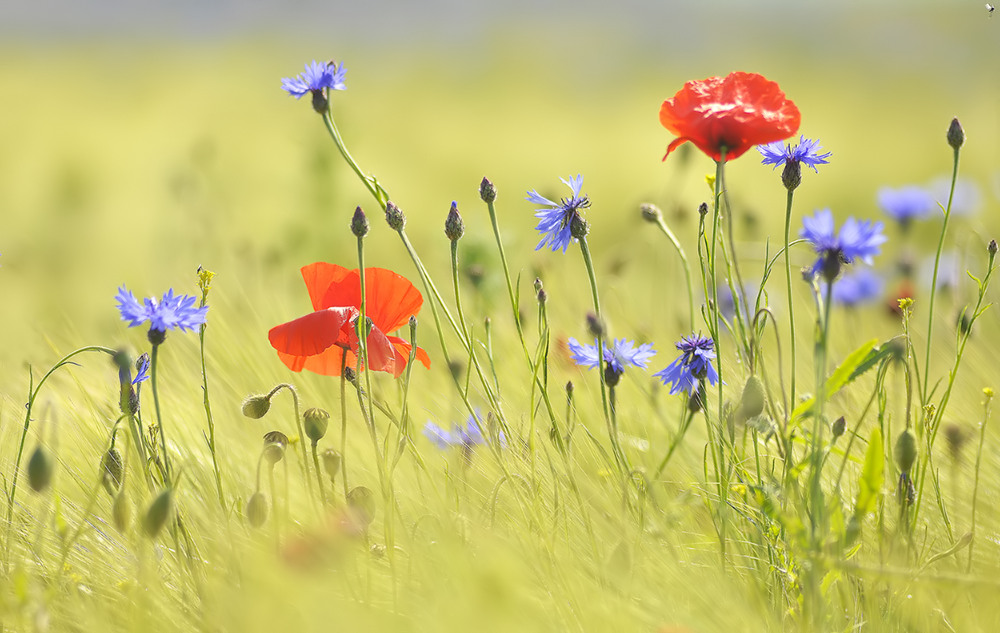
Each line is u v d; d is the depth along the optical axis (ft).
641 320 12.09
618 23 99.30
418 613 10.02
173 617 10.08
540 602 10.02
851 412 10.90
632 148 36.04
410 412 10.91
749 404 10.18
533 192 10.44
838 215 28.04
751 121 10.31
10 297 13.89
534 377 10.46
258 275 13.61
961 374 11.27
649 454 10.70
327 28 112.06
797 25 89.45
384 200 10.44
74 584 10.15
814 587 10.03
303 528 10.27
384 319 10.47
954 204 14.56
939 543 10.38
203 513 10.37
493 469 10.54
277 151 32.58
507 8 115.75
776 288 14.11
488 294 12.14
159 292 13.15
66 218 21.58
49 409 10.87
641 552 10.16
